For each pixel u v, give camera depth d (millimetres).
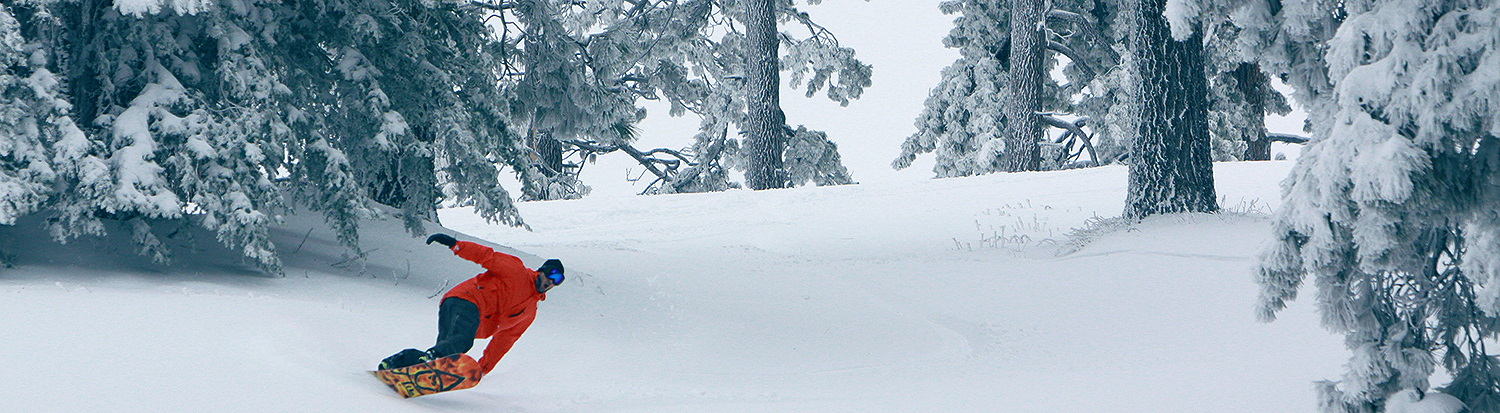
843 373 8305
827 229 19531
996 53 40562
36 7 8594
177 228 10297
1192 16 6148
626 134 30641
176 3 8562
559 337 8391
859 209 22469
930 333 10180
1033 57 33125
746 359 8672
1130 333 10250
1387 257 5078
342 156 10148
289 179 10578
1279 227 5535
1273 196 20547
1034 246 16000
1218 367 8273
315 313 7371
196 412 4625
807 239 18250
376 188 13273
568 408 5980
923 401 6781
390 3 11109
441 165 11742
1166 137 16828
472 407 5750
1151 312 11086
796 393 7199
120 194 8336
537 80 16609
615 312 10070
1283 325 10102
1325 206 5199
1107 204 20562
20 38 7965
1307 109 5984
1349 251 5316
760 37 33438
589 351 8047
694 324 9945
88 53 9359
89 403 4559
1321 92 5918
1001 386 7484
